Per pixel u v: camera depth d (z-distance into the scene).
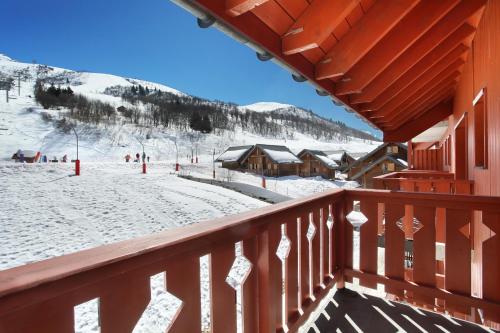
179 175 22.14
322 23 1.74
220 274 1.15
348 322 2.02
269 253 1.46
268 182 26.06
